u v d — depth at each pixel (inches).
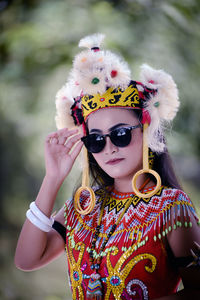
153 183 135.2
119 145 127.5
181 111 442.3
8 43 396.5
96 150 130.4
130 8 403.9
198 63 433.4
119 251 124.2
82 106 135.0
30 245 134.9
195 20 377.4
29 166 816.3
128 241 124.3
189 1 372.8
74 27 425.4
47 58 408.5
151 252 122.5
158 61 414.9
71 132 137.3
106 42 396.5
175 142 437.4
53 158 136.6
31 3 387.2
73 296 131.7
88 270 127.8
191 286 117.9
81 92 137.5
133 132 129.5
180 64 428.8
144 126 129.4
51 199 135.4
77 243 132.3
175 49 426.9
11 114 627.2
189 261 121.6
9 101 506.3
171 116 133.9
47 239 139.6
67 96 141.5
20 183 838.5
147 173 135.5
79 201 141.9
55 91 466.3
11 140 786.8
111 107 129.3
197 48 426.0
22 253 136.3
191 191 618.5
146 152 128.5
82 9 435.2
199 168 687.7
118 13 422.0
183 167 673.0
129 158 129.4
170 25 401.7
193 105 449.1
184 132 450.6
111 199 136.7
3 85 450.0
